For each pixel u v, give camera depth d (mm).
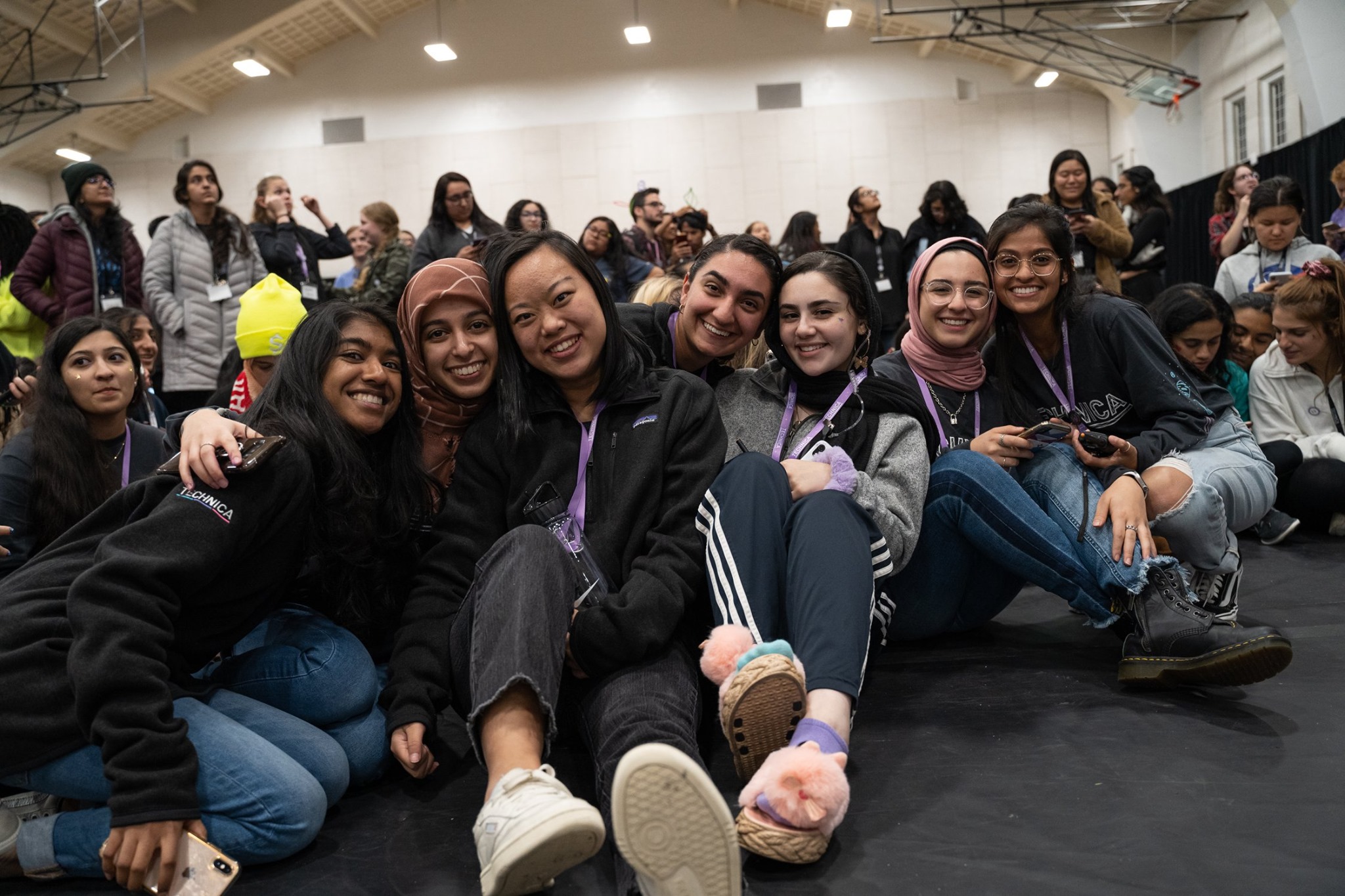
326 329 1727
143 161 13234
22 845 1426
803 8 12453
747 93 12766
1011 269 2268
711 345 2092
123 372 2193
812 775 1308
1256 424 3801
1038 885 1253
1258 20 9797
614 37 12820
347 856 1470
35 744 1435
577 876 1387
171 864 1331
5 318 4945
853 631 1527
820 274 2012
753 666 1409
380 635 1900
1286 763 1575
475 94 12953
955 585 2188
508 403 1835
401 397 1836
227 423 1569
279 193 5367
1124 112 11914
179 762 1377
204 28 11219
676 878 1181
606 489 1827
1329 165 8102
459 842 1501
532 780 1307
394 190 13078
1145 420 2320
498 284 1829
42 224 4875
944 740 1763
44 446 2105
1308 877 1232
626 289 6184
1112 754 1651
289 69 12969
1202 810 1428
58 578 1527
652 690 1555
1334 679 1979
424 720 1641
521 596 1501
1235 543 2180
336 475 1665
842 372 2084
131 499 1583
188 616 1541
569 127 12906
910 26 11812
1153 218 6191
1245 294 4031
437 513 1903
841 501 1665
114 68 11258
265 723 1579
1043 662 2217
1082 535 1983
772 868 1353
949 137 12664
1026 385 2408
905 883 1285
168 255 4797
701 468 1798
